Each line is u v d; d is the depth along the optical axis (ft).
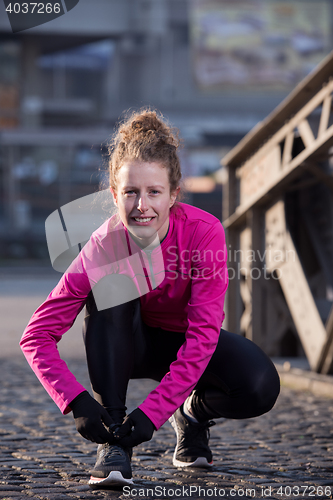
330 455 16.34
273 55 212.02
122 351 12.87
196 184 171.53
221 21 210.79
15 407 22.65
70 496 12.46
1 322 51.75
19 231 135.95
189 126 216.74
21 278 105.09
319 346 27.61
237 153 32.45
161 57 226.38
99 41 149.38
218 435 18.75
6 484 13.39
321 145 25.45
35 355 12.60
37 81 148.25
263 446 17.34
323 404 23.79
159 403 12.23
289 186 29.78
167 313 13.56
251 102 228.02
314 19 212.23
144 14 146.10
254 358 13.21
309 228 32.07
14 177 136.46
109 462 12.58
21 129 134.41
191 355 12.37
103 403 12.70
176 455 15.11
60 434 18.56
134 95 224.12
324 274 32.09
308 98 26.76
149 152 12.17
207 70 211.82
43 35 142.41
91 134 135.44
